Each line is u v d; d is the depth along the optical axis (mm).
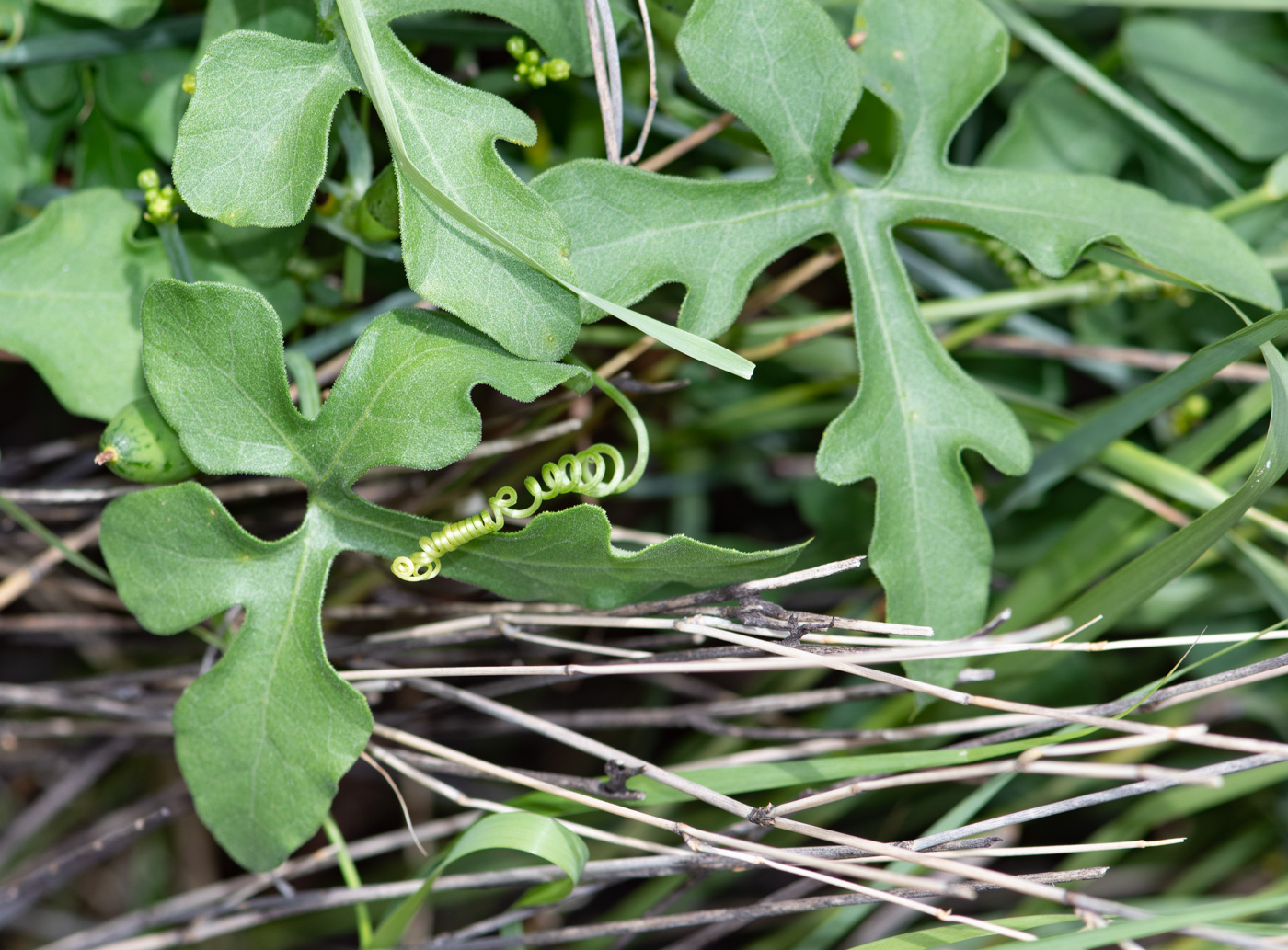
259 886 297
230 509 313
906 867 290
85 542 302
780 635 263
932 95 271
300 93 250
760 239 264
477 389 305
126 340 271
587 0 263
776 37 262
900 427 265
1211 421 299
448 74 299
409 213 246
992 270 313
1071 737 269
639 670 263
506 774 272
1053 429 304
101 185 288
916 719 305
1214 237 272
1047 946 251
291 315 282
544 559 256
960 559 264
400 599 314
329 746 256
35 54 280
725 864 272
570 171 257
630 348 290
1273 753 253
